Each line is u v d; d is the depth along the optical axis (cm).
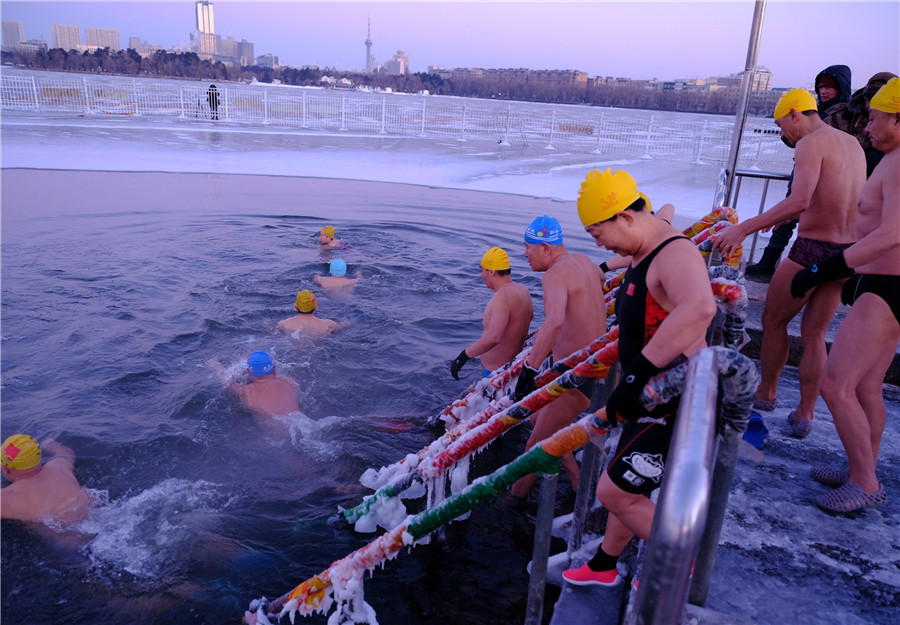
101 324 673
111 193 1379
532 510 405
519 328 504
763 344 411
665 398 188
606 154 2772
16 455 389
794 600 247
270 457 460
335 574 280
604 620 257
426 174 1925
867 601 248
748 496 321
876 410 306
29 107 3378
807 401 387
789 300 384
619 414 193
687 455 121
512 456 471
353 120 3953
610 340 285
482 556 362
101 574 345
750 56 503
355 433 495
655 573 117
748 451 198
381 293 822
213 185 1556
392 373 599
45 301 729
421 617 315
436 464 330
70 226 1077
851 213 358
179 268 879
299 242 1054
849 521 302
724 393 180
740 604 244
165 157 1948
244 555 362
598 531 328
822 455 368
